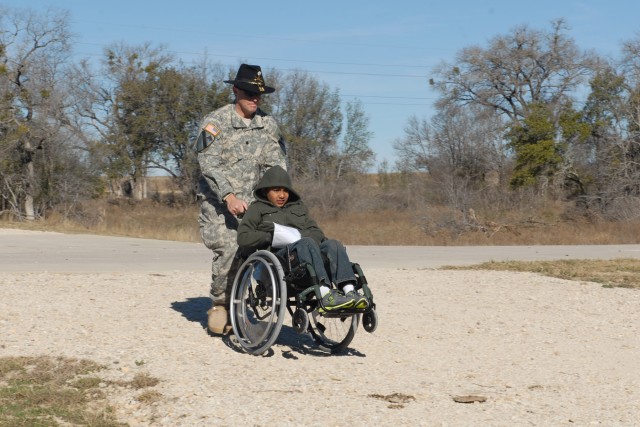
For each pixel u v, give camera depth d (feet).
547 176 175.42
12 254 57.06
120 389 19.57
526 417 17.94
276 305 22.65
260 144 25.57
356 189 184.03
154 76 195.83
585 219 144.05
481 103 220.02
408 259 60.64
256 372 21.20
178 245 71.20
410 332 27.68
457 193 153.79
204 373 20.92
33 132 131.03
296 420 17.28
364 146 208.74
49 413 17.79
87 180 136.98
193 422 17.20
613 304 34.91
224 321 25.59
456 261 58.29
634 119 159.63
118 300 32.19
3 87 135.13
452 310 32.55
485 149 195.72
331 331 25.91
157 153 200.64
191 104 194.70
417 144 203.21
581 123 174.19
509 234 122.93
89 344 23.85
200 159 24.85
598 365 23.47
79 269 45.06
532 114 179.01
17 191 130.41
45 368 21.17
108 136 199.31
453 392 19.80
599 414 18.35
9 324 26.45
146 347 23.73
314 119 204.64
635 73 167.94
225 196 23.98
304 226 23.95
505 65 221.25
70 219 128.77
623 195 148.56
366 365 22.48
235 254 24.88
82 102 198.18
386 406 18.42
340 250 22.04
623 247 85.97
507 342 26.45
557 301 35.47
